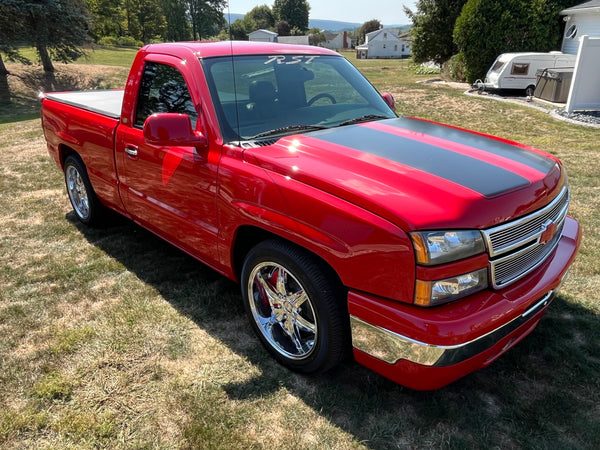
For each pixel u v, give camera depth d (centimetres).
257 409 253
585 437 233
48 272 402
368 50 8906
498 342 224
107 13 6188
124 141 373
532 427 240
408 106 1478
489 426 241
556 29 1927
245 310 318
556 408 252
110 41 6225
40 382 272
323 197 233
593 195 575
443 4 2291
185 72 320
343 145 275
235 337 315
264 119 312
